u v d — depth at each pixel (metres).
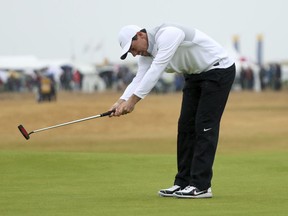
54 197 28.23
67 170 36.81
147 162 40.06
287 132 83.25
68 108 96.62
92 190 30.28
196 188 28.09
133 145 69.56
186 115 28.97
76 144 71.12
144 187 31.28
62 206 26.06
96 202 27.00
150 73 27.88
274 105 134.00
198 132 28.36
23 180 33.38
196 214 24.38
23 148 66.69
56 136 80.19
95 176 34.94
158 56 27.80
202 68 28.25
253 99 159.62
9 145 69.88
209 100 28.31
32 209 25.44
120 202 27.00
